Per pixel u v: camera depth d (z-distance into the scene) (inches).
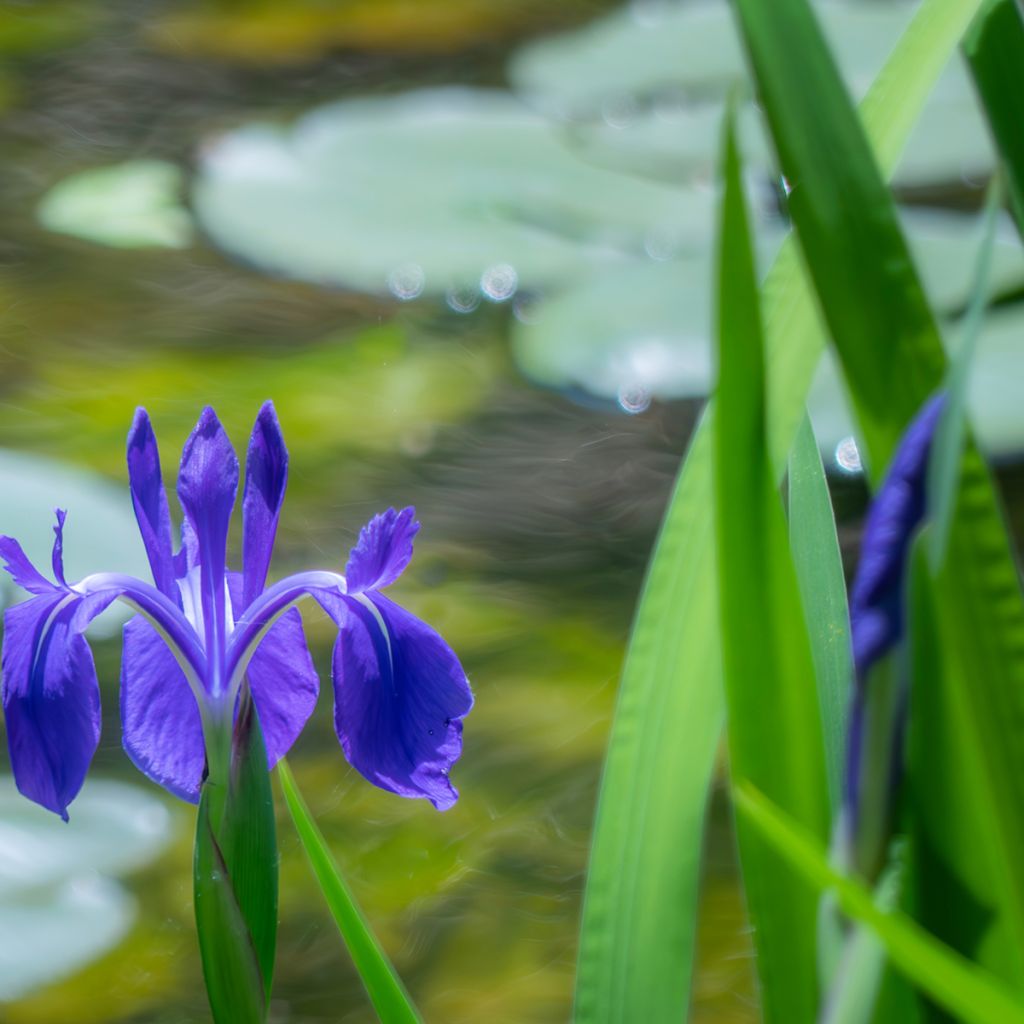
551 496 116.5
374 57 202.7
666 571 67.4
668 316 138.4
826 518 68.2
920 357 65.8
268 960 65.8
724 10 211.3
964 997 62.0
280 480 65.8
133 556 103.7
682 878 66.3
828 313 65.8
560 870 87.7
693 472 67.8
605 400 128.1
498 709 99.0
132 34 205.9
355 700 65.4
